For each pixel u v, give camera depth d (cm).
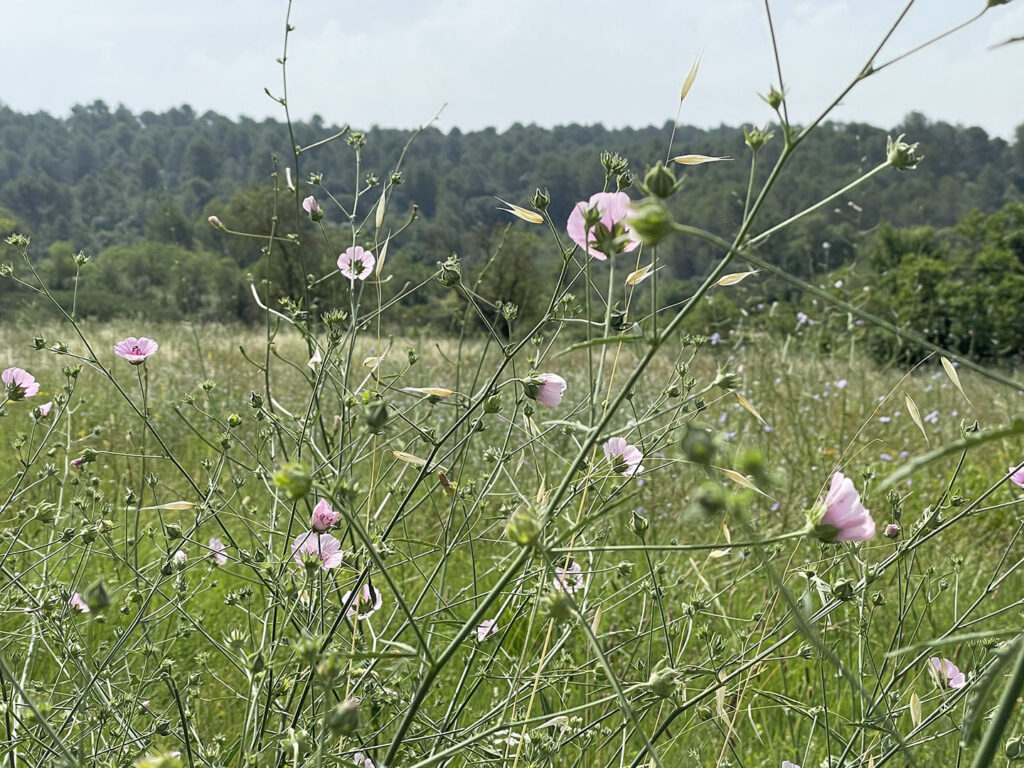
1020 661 88
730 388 151
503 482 373
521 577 198
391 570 310
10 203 12738
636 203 97
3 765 170
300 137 16788
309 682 180
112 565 316
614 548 106
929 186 5388
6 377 253
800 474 470
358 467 343
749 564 347
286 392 798
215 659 286
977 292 2553
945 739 246
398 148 15300
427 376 568
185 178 16200
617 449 210
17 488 245
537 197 209
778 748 265
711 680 221
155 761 122
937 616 342
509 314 225
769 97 112
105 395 681
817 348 716
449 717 187
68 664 218
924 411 708
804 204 4862
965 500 194
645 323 192
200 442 534
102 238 12362
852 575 297
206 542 343
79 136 18200
